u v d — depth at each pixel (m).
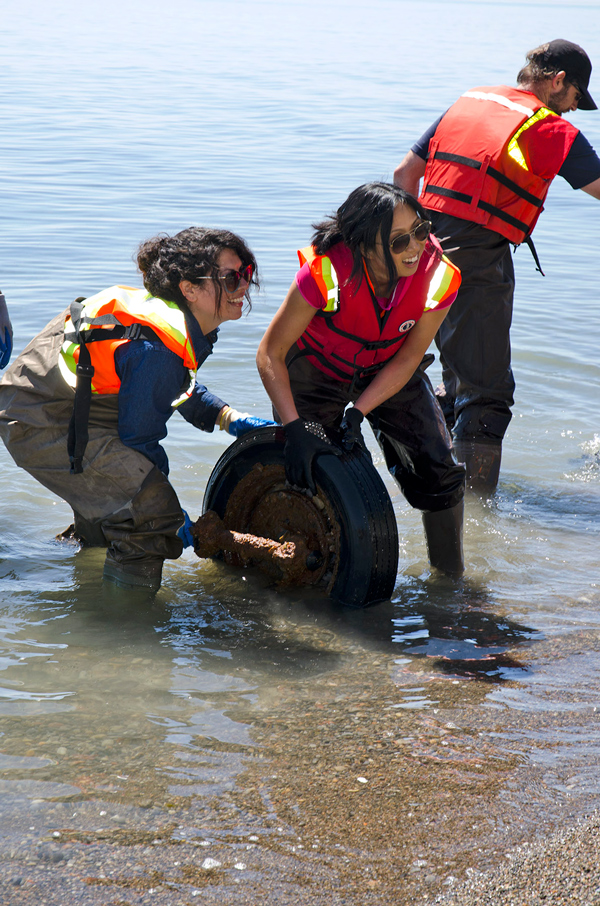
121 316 3.35
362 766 2.40
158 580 3.63
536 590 3.71
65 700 2.74
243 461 3.86
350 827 2.16
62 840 2.09
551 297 8.28
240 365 6.35
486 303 4.84
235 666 3.02
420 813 2.21
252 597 3.63
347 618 3.44
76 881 1.97
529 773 2.39
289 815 2.20
